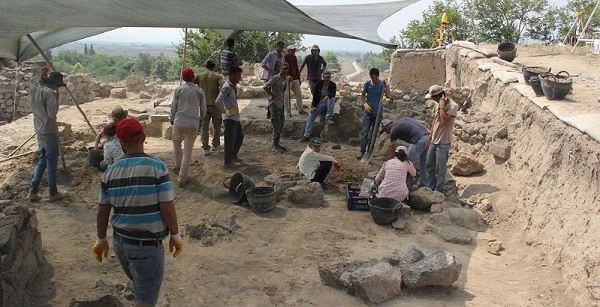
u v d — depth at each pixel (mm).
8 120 19109
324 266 5316
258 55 33125
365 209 7395
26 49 8672
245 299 4980
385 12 9961
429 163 7996
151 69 85375
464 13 34781
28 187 7734
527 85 8852
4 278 4293
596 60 13625
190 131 7879
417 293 5121
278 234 6500
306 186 7633
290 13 4875
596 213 5227
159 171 3713
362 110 11781
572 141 6133
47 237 6266
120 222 3707
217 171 8664
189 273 5473
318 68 12047
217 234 6359
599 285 4527
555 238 5801
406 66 16234
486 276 5574
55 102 6945
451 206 7504
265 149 10258
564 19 34406
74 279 5262
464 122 9688
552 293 5121
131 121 3766
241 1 4707
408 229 6758
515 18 35219
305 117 11844
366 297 4891
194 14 5117
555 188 6254
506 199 7332
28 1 4605
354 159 9711
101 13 5023
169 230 3861
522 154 7703
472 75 12117
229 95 8492
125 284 5172
